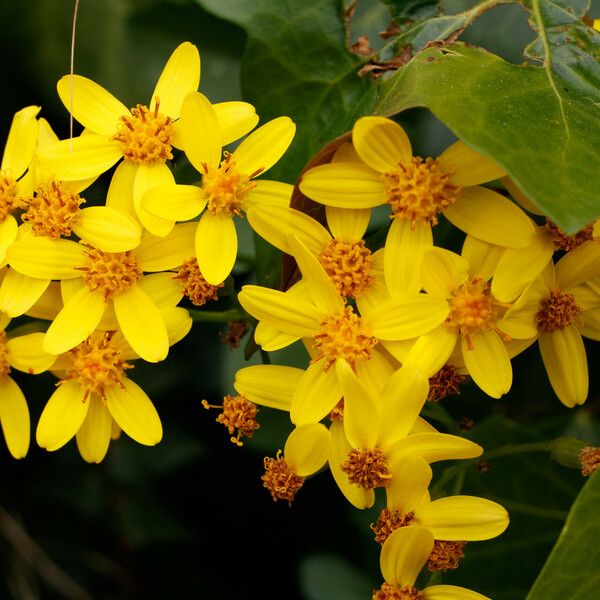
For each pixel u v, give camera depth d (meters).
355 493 0.31
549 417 0.35
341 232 0.31
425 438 0.31
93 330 0.31
